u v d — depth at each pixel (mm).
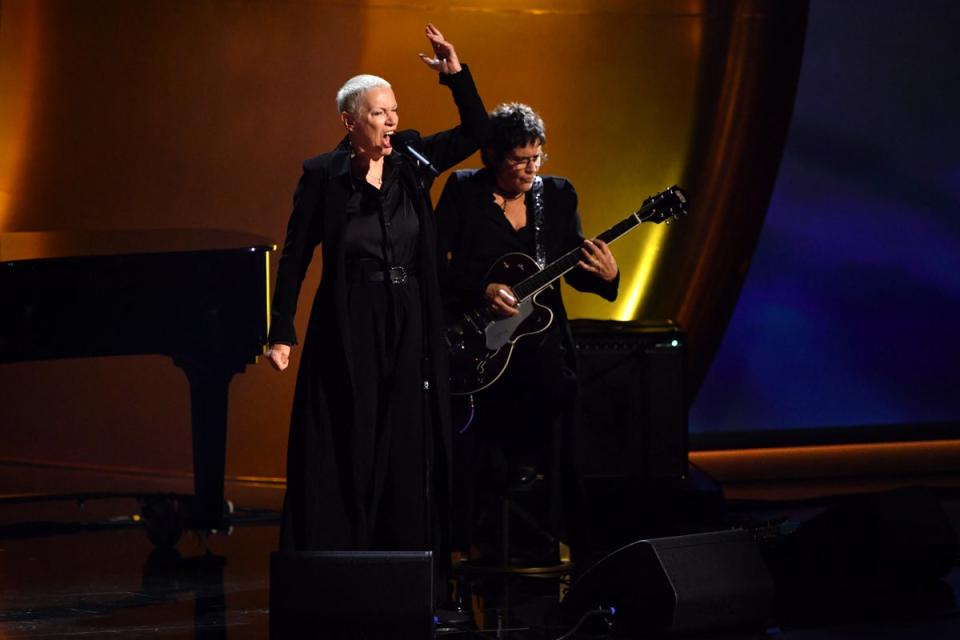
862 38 27484
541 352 15344
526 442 15961
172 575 16859
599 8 25297
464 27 24688
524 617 13828
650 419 19812
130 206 23953
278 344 12352
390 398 12320
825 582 14555
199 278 17500
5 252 18469
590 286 15602
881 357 28000
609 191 25797
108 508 22594
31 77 23609
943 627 12883
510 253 15141
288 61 24078
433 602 11414
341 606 11406
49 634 13578
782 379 27812
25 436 24578
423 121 24594
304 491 12172
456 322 15102
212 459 19312
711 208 26453
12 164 23656
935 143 27875
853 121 27609
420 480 12398
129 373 24688
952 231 27984
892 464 25359
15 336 17047
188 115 23984
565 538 16078
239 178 24141
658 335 19922
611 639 12711
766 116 26438
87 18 23641
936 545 14289
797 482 23938
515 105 15156
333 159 12383
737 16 25938
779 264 27688
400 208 12461
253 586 16109
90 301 17266
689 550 12742
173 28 23828
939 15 27562
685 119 25984
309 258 12719
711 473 24703
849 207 27781
